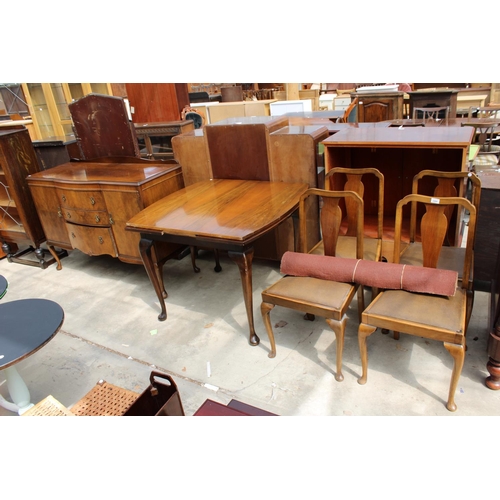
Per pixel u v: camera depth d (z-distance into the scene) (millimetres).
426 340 2357
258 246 3270
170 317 2828
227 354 2410
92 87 6266
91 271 3641
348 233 2574
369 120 4469
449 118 4188
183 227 2295
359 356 2281
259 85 8133
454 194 2250
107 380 2314
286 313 2729
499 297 1856
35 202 3434
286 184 2850
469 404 1900
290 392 2086
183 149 3170
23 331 1903
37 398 2244
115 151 3457
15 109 6219
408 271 1955
